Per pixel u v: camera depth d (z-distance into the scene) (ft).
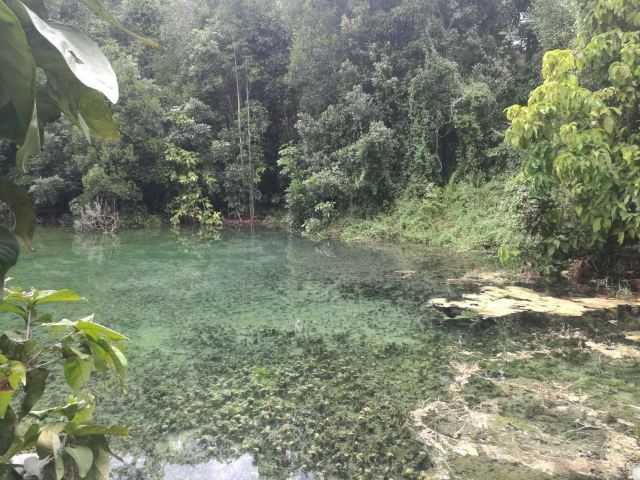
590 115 14.92
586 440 7.54
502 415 8.40
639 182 14.23
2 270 2.42
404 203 34.55
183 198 42.22
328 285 19.17
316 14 40.45
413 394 9.29
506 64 35.70
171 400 9.08
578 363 10.72
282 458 7.20
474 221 30.09
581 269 18.83
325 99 41.01
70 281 19.94
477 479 6.59
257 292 18.08
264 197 47.26
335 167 37.04
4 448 3.02
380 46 39.60
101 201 40.88
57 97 2.51
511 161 32.01
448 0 38.09
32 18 1.90
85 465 3.43
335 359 11.19
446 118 35.70
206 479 6.69
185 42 47.21
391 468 6.91
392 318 14.53
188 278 20.65
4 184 2.64
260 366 10.79
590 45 15.58
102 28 43.73
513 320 14.02
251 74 45.16
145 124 41.34
